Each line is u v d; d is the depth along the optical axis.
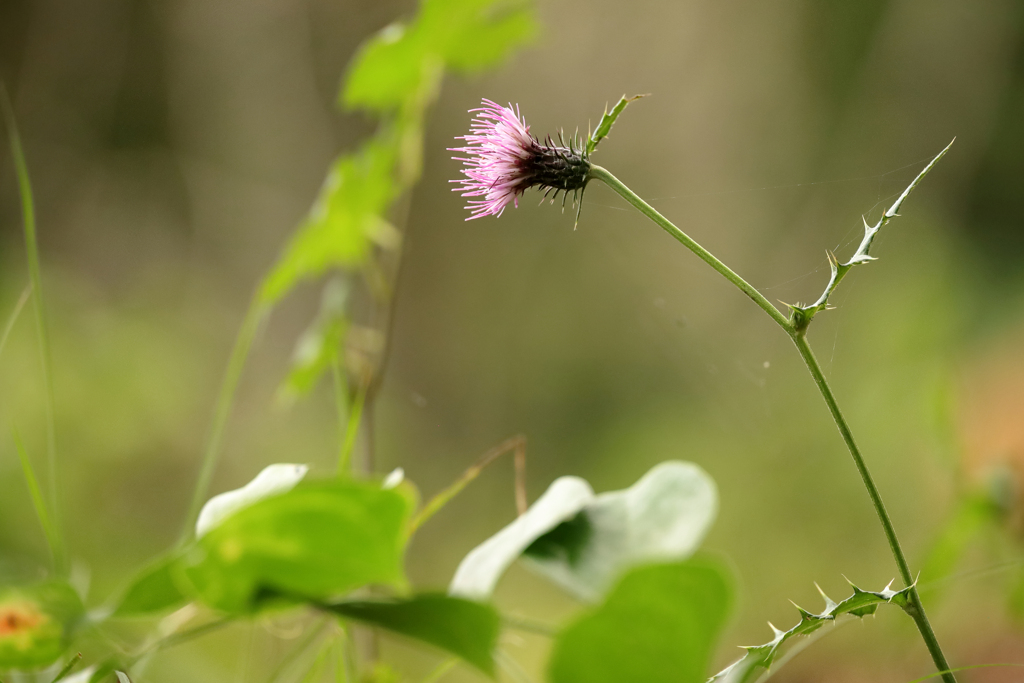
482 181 1.02
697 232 4.00
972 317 3.05
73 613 0.94
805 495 2.40
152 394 2.66
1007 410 1.70
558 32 4.39
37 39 4.07
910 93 4.33
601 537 0.95
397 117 1.23
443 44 1.20
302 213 4.21
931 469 1.95
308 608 0.92
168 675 1.18
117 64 4.20
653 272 3.31
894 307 3.06
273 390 3.06
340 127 4.34
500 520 2.83
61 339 2.60
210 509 0.96
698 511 0.95
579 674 0.90
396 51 1.19
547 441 3.41
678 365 3.18
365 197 1.18
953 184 4.12
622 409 3.35
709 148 4.35
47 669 1.01
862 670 1.49
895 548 0.97
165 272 3.72
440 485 3.03
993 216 4.05
